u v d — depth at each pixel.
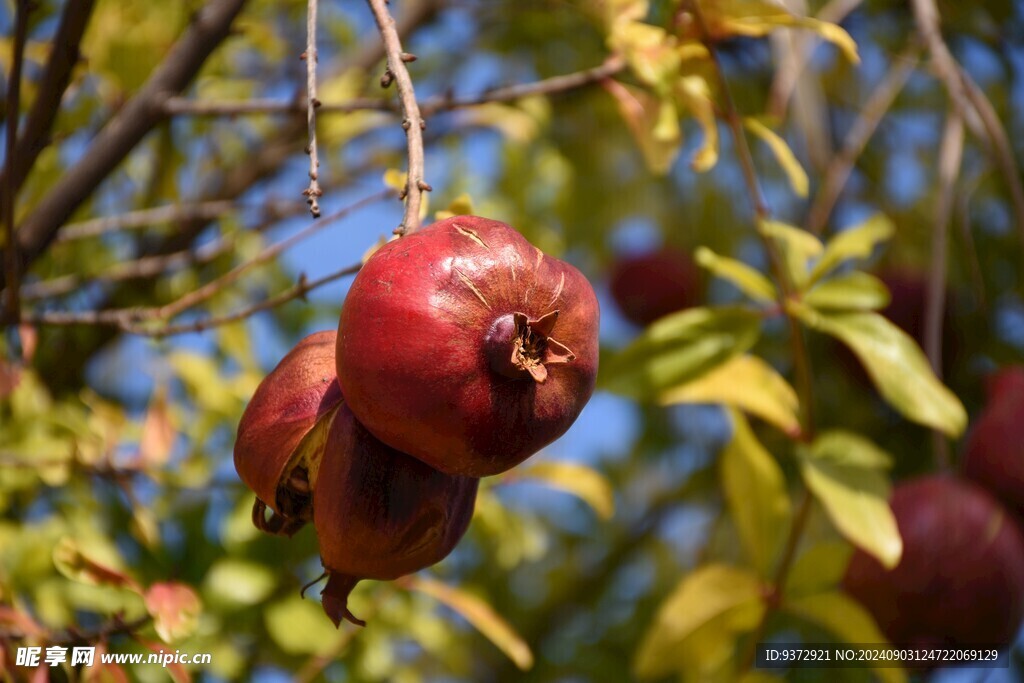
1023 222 1.20
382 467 0.92
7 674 1.04
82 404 1.36
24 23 1.04
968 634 1.17
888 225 1.16
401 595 1.30
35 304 1.33
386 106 1.19
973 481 1.23
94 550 1.20
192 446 1.26
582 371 0.92
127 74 1.35
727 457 1.20
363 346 0.90
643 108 1.23
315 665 1.22
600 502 1.28
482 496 1.29
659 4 1.20
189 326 1.11
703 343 1.16
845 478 1.15
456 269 0.90
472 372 0.89
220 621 1.22
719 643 1.21
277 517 0.97
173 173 1.39
